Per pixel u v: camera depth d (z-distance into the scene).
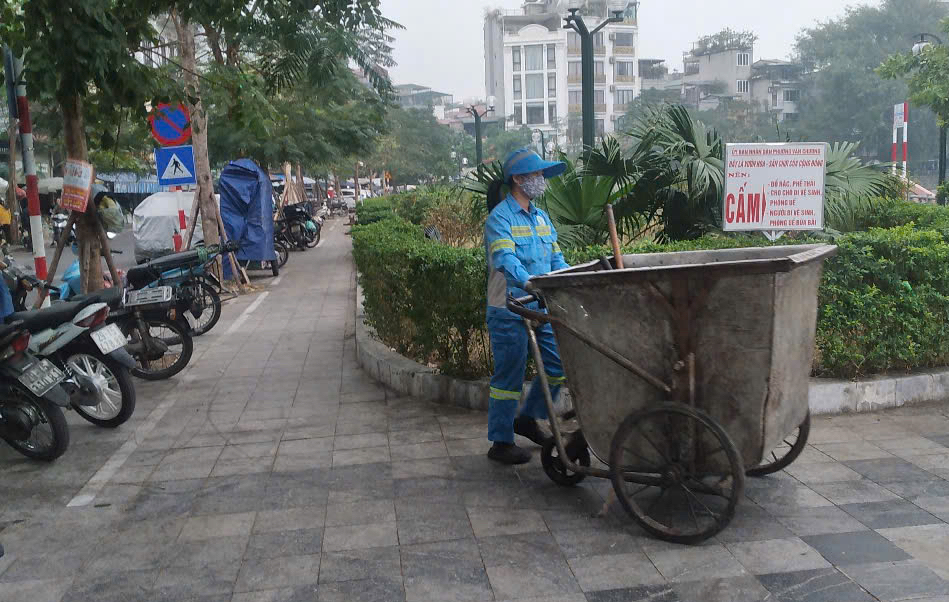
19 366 4.98
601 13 93.31
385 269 6.93
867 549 3.44
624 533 3.72
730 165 6.47
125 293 7.20
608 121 95.38
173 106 7.48
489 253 4.50
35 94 6.06
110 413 5.89
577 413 3.90
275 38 10.50
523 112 98.38
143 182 39.31
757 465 3.56
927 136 57.84
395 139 56.28
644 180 8.01
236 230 15.45
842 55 62.00
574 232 7.84
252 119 8.12
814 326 3.86
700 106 88.19
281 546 3.74
